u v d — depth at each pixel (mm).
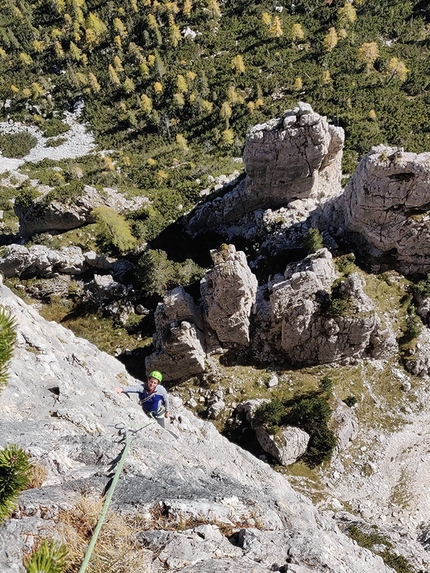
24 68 146750
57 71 144250
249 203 71062
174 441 21812
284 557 14375
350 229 57750
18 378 18500
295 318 50500
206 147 110062
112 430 18922
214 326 53625
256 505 17141
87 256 70812
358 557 22875
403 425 49156
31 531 11172
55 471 14219
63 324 66375
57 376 20328
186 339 51406
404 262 56188
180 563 12094
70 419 17609
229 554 13422
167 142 115375
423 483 44656
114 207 83438
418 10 120062
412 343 53000
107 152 117312
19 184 107875
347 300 50281
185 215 79000
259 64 122500
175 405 30141
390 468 45906
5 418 16047
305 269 52375
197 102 116625
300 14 132125
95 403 20625
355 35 119438
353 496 43750
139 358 60812
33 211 76625
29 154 121750
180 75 120562
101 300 67500
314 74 114250
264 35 129375
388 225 54000
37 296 68938
